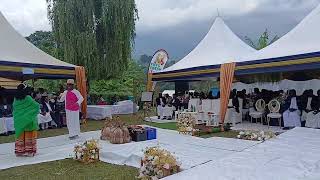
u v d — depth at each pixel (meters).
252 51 15.19
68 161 7.02
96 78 18.66
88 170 6.27
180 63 15.75
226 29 16.53
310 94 11.49
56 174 6.03
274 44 12.03
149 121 14.83
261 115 12.60
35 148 7.65
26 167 6.57
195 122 11.69
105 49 18.58
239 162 3.96
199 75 13.62
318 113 10.53
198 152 7.57
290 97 11.11
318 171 3.56
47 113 12.28
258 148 4.81
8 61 10.89
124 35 18.61
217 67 12.85
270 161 4.00
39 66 11.86
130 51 19.03
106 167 6.48
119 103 18.61
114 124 9.40
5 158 7.39
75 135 10.05
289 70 10.56
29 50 12.50
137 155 6.79
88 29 17.81
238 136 9.62
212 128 11.35
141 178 5.21
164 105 15.91
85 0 17.83
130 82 24.56
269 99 12.62
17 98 7.45
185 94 16.25
